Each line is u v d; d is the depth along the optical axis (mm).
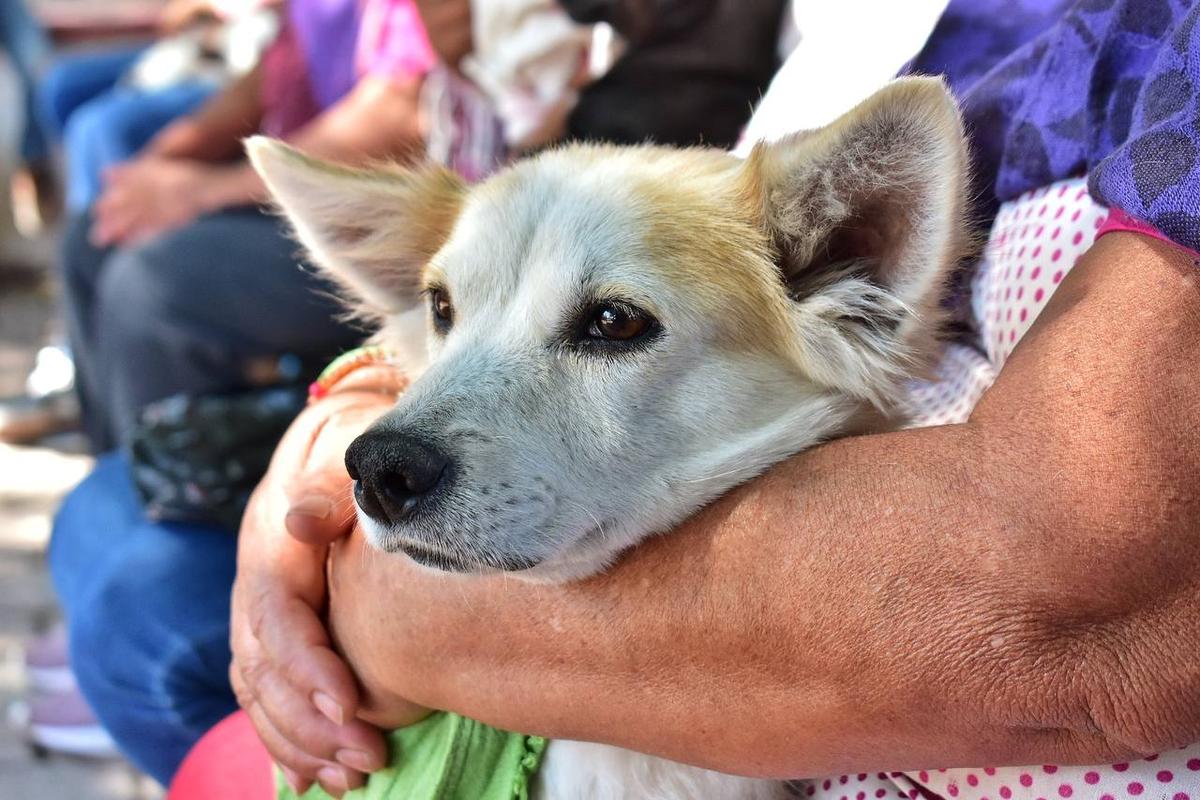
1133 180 923
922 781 1102
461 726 1209
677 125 2195
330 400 1532
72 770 2666
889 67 1543
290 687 1263
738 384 1242
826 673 916
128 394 2732
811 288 1263
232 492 2162
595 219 1294
